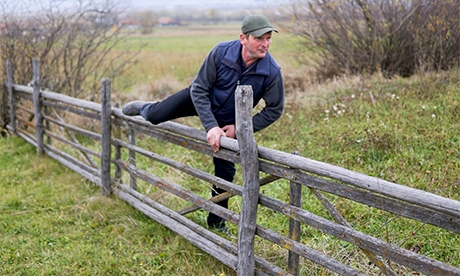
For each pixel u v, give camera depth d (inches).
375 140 199.5
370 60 330.3
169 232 166.6
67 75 320.5
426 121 212.1
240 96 114.7
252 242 125.1
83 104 213.5
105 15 329.7
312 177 108.7
